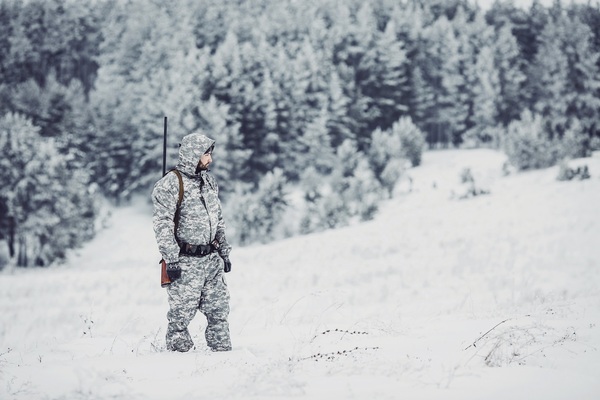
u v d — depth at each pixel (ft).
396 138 238.27
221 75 289.12
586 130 318.86
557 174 158.20
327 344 15.07
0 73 372.58
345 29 344.69
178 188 14.90
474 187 156.35
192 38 347.36
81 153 256.93
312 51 311.47
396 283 49.52
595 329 15.51
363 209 172.04
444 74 333.62
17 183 177.37
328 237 112.78
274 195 186.91
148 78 333.21
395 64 330.75
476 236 87.61
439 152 296.30
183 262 15.11
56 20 412.77
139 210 249.96
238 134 272.72
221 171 251.39
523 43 403.75
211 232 15.33
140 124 261.24
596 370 11.01
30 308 51.55
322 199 183.52
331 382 10.18
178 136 254.88
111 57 388.37
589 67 335.06
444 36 346.54
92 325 34.65
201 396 9.53
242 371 11.23
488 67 331.98
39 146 182.80
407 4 405.18
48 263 178.40
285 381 9.94
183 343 15.21
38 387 10.62
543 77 348.38
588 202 110.32
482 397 9.13
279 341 17.03
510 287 40.40
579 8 405.39
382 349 13.44
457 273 52.26
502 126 319.06
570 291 33.09
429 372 10.77
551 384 9.84
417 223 115.55
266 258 87.97
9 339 34.32
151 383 10.82
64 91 285.02
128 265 131.13
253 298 44.11
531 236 80.79
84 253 198.80
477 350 12.56
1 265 180.75
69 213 183.42
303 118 296.10
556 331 14.97
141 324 31.65
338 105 297.74
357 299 38.65
